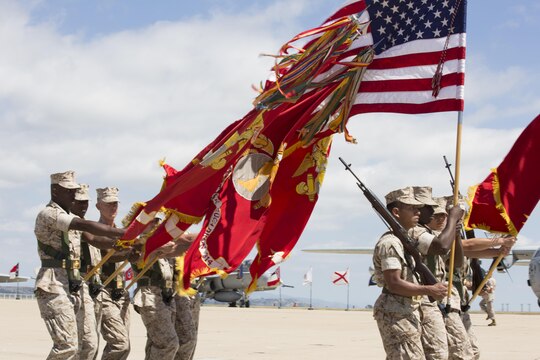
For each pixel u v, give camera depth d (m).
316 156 8.81
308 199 8.77
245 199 8.36
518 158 9.48
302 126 8.61
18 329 21.38
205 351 16.09
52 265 8.82
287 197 8.73
